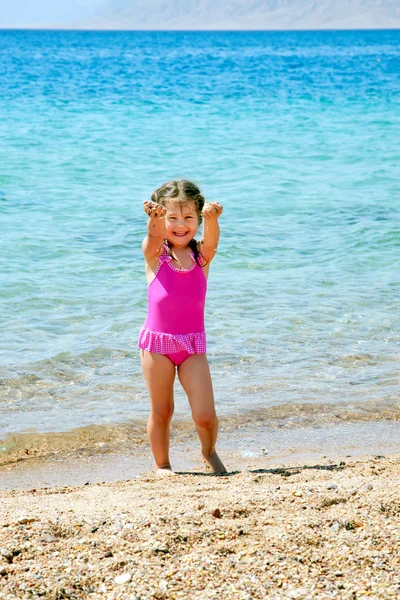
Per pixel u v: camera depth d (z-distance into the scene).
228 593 2.54
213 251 4.21
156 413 4.28
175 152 18.47
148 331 4.21
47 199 12.84
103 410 5.38
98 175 15.27
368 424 5.24
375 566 2.70
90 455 4.72
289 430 5.12
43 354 6.34
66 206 12.32
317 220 11.58
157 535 2.92
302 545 2.86
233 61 67.12
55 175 15.12
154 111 26.97
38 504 3.44
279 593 2.54
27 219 11.32
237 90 35.56
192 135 21.44
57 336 6.76
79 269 8.83
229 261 9.25
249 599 2.51
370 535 2.94
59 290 8.03
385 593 2.53
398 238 10.44
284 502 3.31
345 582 2.60
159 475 4.16
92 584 2.61
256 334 6.85
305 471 4.08
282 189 14.08
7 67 53.56
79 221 11.29
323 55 81.75
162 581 2.62
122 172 15.66
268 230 10.89
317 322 7.19
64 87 36.34
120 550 2.83
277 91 35.03
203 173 15.77
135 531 2.96
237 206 12.54
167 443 4.34
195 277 4.20
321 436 5.03
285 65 59.50
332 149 19.11
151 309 4.21
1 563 2.74
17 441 4.89
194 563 2.73
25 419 5.21
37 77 42.97
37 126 22.52
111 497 3.57
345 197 13.38
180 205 4.17
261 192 13.77
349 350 6.55
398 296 8.00
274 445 4.87
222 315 7.30
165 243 4.25
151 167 16.39
